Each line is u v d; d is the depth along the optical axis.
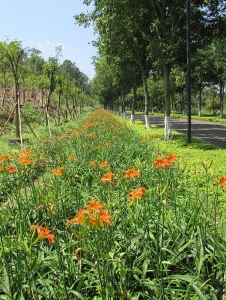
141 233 3.07
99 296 2.54
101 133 11.72
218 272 2.60
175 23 13.56
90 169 5.74
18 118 12.44
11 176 5.71
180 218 3.43
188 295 2.26
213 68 32.72
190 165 7.45
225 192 5.10
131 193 2.73
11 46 11.71
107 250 2.66
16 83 12.22
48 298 2.44
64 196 3.86
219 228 3.33
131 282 2.62
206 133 18.91
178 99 56.62
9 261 2.88
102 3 12.48
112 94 48.34
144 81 19.09
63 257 2.71
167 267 2.71
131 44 16.95
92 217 2.28
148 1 12.56
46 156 7.16
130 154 7.40
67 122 23.77
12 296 2.41
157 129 19.14
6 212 3.81
